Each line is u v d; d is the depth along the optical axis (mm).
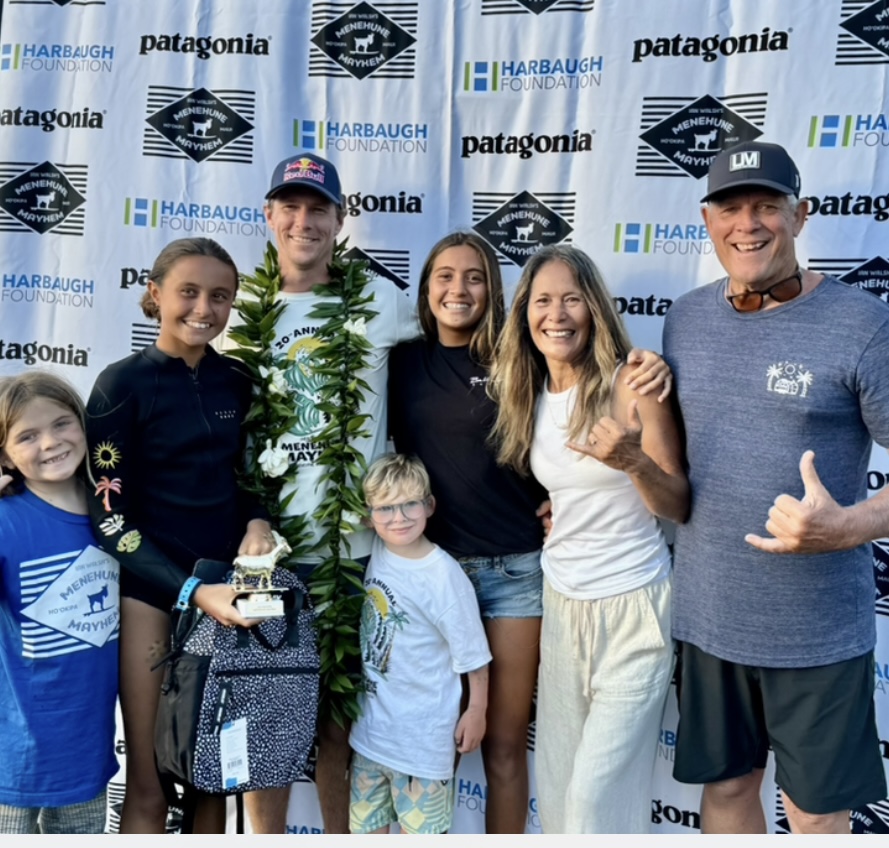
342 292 2361
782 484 1946
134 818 2219
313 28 2598
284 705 2035
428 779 2227
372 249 2656
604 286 2176
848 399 1905
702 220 2488
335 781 2471
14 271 2715
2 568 1963
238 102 2623
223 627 2016
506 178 2580
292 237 2318
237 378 2268
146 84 2637
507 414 2238
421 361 2393
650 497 2037
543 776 2316
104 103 2650
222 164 2641
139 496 2125
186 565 2131
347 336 2285
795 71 2391
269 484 2316
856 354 1867
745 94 2428
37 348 2736
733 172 1942
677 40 2451
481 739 2324
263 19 2598
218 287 2107
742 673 2090
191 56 2621
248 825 2789
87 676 2023
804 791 2023
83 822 2137
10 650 1976
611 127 2504
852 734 1999
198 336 2104
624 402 2129
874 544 2480
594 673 2215
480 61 2555
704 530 2074
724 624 2051
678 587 2154
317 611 2281
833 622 1985
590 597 2193
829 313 1921
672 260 2512
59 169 2682
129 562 2045
